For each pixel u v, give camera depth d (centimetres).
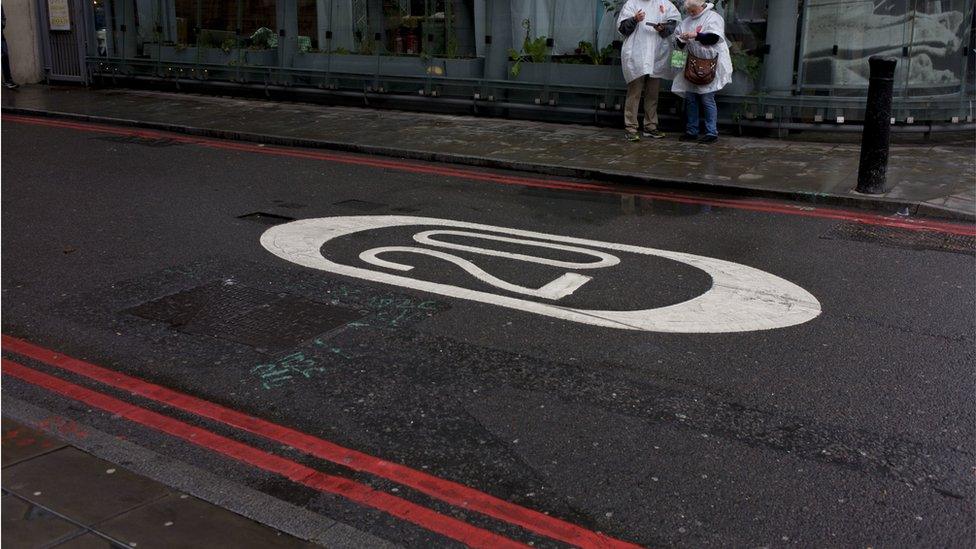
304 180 952
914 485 351
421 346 486
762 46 1180
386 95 1478
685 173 956
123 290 579
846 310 546
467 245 688
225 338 496
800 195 862
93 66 1805
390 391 432
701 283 598
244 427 398
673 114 1229
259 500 332
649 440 386
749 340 497
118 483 329
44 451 353
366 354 475
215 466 365
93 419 404
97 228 738
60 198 852
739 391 433
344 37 1509
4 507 307
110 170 1000
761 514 331
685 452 375
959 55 1191
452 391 432
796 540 315
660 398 426
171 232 725
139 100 1608
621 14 1137
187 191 888
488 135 1213
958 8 1177
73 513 305
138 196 863
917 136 1198
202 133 1275
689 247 691
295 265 632
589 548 311
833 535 318
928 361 469
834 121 1158
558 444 382
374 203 840
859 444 382
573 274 614
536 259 650
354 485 352
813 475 358
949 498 342
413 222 763
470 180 963
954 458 371
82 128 1337
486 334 503
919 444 382
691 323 522
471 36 1391
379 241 697
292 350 480
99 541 288
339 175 984
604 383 441
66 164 1035
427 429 395
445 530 321
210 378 446
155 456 363
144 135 1278
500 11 1348
